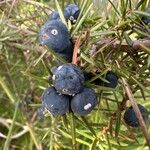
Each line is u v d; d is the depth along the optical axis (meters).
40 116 0.11
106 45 0.10
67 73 0.09
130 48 0.11
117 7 0.12
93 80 0.10
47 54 0.14
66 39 0.10
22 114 0.21
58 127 0.14
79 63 0.10
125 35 0.11
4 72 0.21
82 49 0.10
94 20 0.12
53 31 0.10
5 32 0.17
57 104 0.09
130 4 0.11
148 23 0.11
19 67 0.21
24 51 0.20
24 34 0.17
